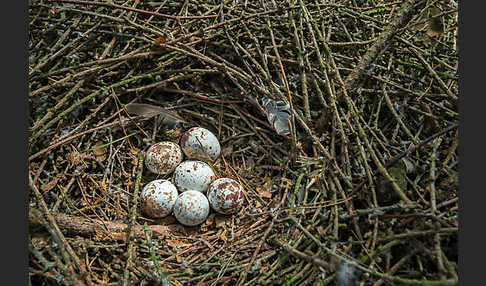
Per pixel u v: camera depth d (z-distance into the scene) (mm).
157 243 652
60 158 676
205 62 706
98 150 696
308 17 701
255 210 680
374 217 605
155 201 665
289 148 701
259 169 715
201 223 678
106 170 687
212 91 738
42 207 622
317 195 653
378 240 591
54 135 679
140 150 716
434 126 660
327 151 663
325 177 664
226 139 725
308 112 686
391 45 692
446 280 543
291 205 652
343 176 638
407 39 701
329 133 686
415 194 627
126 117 715
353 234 619
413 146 612
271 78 706
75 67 684
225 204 669
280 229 653
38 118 678
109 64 693
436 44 702
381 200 629
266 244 647
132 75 716
